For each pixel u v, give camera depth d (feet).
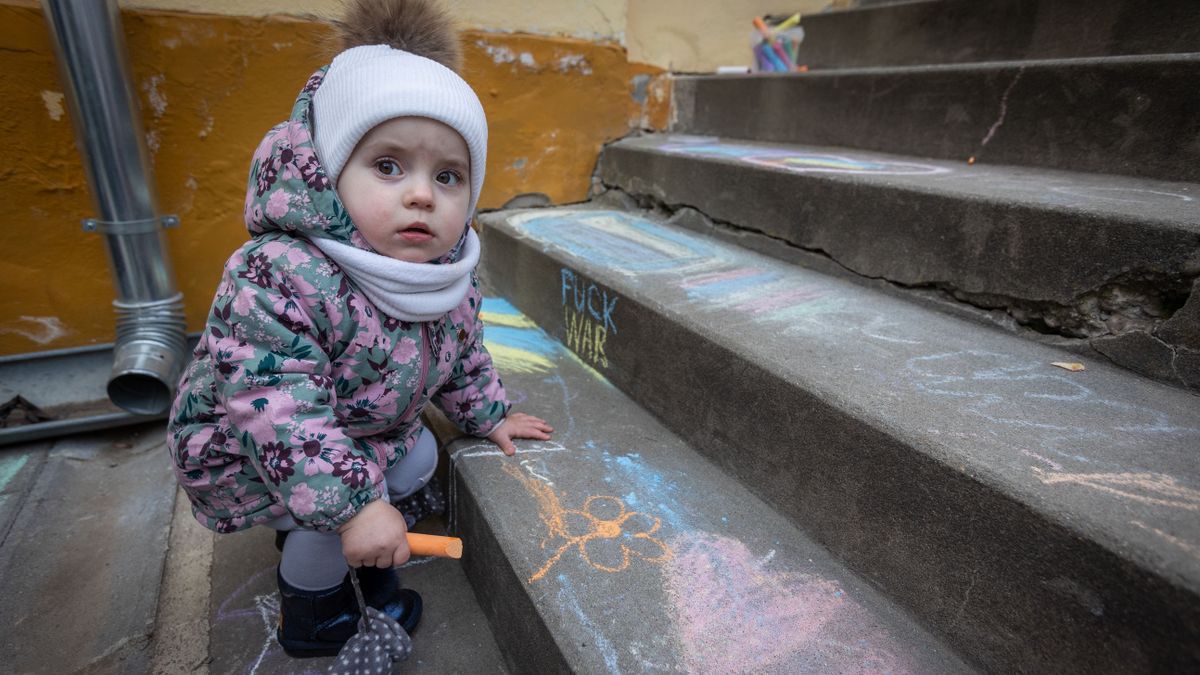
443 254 3.76
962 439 3.25
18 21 5.70
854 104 7.61
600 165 9.43
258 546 5.38
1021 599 2.90
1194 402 3.70
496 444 4.87
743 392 4.35
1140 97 5.29
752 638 3.29
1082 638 2.69
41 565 5.06
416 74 3.26
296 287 3.29
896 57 9.31
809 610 3.47
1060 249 4.32
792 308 5.14
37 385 6.75
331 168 3.30
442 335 4.04
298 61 6.94
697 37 10.55
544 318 6.97
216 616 4.64
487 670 4.14
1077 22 7.22
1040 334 4.55
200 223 7.02
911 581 3.41
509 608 3.93
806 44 10.62
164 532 5.48
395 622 4.05
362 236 3.43
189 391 3.69
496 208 8.94
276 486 3.28
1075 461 3.07
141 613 4.64
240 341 3.27
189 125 6.67
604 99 9.16
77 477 6.18
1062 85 5.76
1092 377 4.00
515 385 5.79
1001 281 4.68
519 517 4.09
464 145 3.48
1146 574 2.43
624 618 3.39
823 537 3.92
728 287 5.60
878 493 3.52
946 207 4.91
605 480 4.50
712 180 7.16
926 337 4.60
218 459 3.68
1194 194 4.72
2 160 6.00
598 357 6.04
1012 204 4.51
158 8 6.23
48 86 5.96
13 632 4.45
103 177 5.97
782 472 4.15
